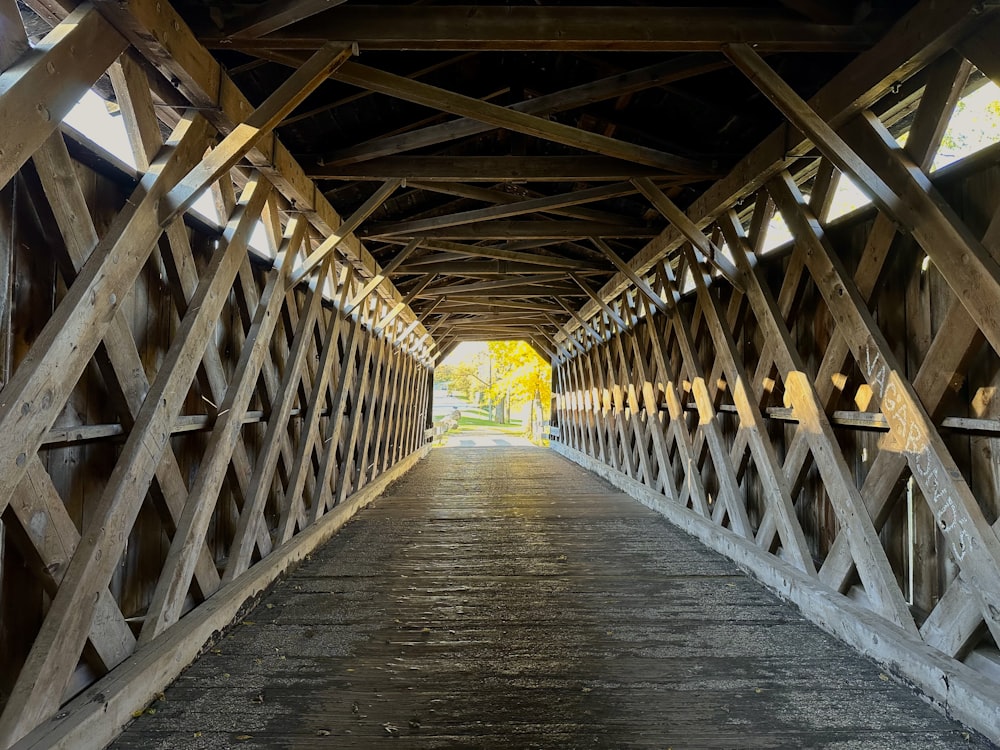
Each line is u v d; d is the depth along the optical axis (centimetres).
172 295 252
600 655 241
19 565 172
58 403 165
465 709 199
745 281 354
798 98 236
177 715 194
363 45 238
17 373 155
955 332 209
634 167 367
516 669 228
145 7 188
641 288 492
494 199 430
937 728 187
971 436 211
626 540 437
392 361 739
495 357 2102
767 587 325
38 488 164
